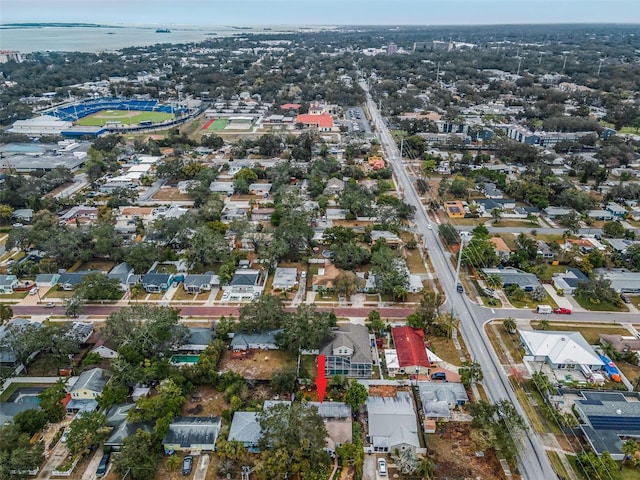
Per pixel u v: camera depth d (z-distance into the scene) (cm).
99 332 10488
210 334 10088
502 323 10950
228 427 7806
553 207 17312
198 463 7381
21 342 9088
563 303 11738
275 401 8431
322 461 7031
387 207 15912
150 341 9312
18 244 13825
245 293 11969
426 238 15200
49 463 7344
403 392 8706
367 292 12162
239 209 16888
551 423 8169
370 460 7494
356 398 8250
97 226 14175
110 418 7894
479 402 8306
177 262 13462
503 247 13900
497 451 7531
